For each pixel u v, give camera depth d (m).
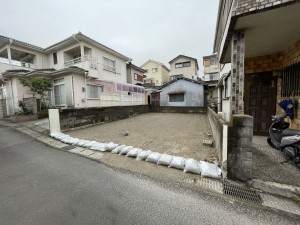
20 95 10.38
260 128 5.29
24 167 3.42
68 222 1.84
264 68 5.11
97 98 11.69
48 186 2.63
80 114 7.42
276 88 4.93
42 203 2.19
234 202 2.15
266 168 2.96
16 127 7.33
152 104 18.47
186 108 14.92
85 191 2.48
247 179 2.61
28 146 4.93
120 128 7.48
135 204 2.16
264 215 1.91
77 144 4.89
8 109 10.70
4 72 10.48
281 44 4.09
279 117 3.79
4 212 2.03
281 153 3.65
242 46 3.14
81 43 10.62
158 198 2.28
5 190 2.53
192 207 2.08
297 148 2.91
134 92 15.26
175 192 2.42
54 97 11.03
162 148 4.34
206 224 1.79
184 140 5.09
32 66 12.81
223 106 8.77
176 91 16.75
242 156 2.60
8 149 4.66
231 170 2.67
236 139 2.61
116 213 1.98
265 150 3.85
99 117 8.79
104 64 12.69
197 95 15.92
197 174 2.91
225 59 5.28
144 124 8.69
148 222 1.83
